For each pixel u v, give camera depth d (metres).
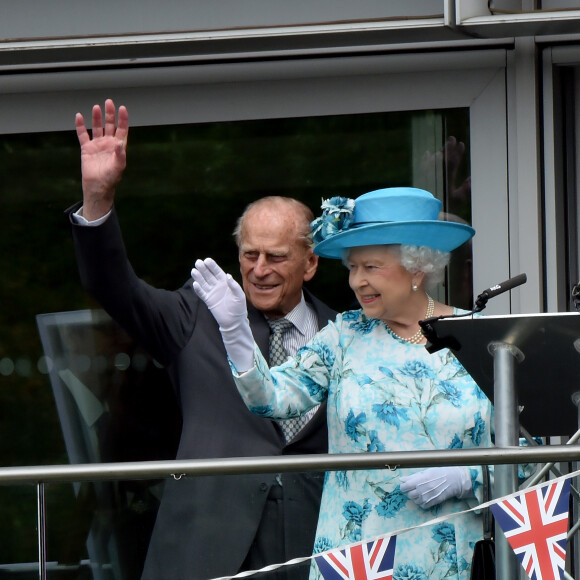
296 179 15.55
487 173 15.05
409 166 15.33
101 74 15.73
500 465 9.75
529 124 14.79
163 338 13.39
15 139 16.02
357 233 11.07
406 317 11.30
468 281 15.12
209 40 14.64
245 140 15.62
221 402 13.14
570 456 9.39
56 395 15.79
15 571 10.98
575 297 9.59
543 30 14.21
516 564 9.69
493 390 9.89
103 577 10.74
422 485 10.50
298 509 10.38
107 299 13.04
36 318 15.88
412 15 15.05
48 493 10.97
